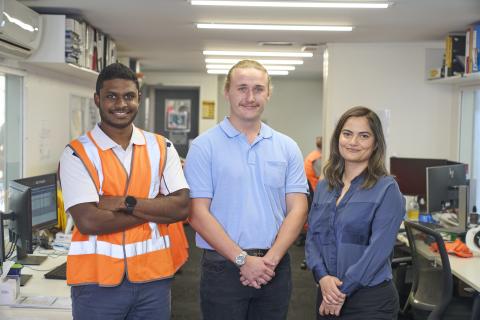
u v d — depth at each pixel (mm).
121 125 2035
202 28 5125
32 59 4066
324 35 5496
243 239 2223
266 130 2365
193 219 2264
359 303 2275
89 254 1972
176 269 2256
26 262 3168
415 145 6059
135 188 2039
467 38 4840
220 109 10773
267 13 4422
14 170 4066
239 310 2232
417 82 6012
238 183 2244
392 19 4629
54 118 4723
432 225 4277
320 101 11234
